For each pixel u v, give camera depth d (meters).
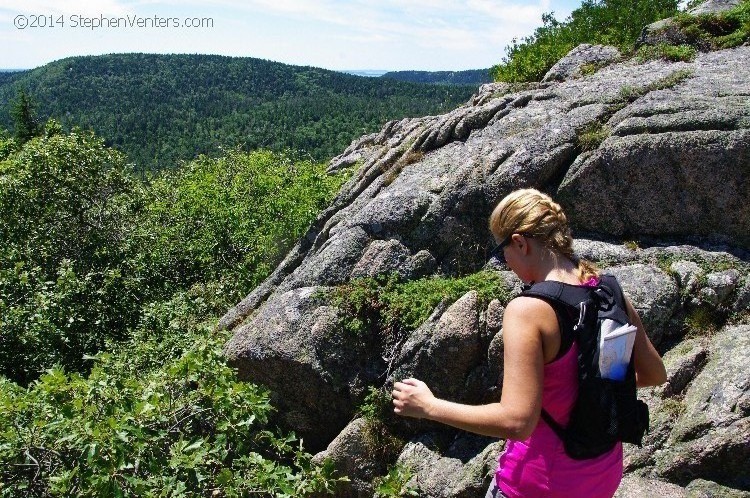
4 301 9.07
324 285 7.58
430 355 6.42
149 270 12.30
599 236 6.95
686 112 6.66
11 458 4.95
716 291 5.83
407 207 7.70
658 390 5.20
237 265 11.28
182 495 4.52
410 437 6.44
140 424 4.97
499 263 7.07
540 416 2.71
